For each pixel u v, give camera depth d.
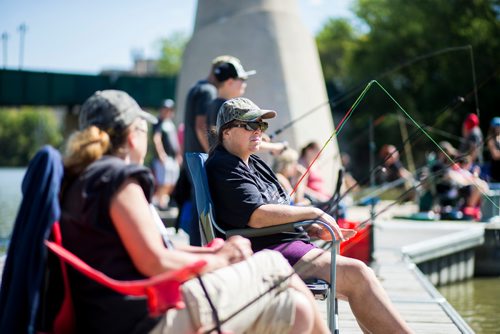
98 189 2.18
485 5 30.89
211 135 3.40
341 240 2.95
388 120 32.81
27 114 69.31
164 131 11.00
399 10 33.25
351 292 2.96
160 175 10.95
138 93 31.89
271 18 12.17
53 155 2.17
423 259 7.88
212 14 12.12
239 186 3.07
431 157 11.26
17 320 2.08
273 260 2.44
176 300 2.14
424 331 4.25
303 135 12.19
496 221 10.52
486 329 5.43
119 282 2.12
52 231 2.19
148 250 2.14
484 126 29.69
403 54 33.25
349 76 35.84
